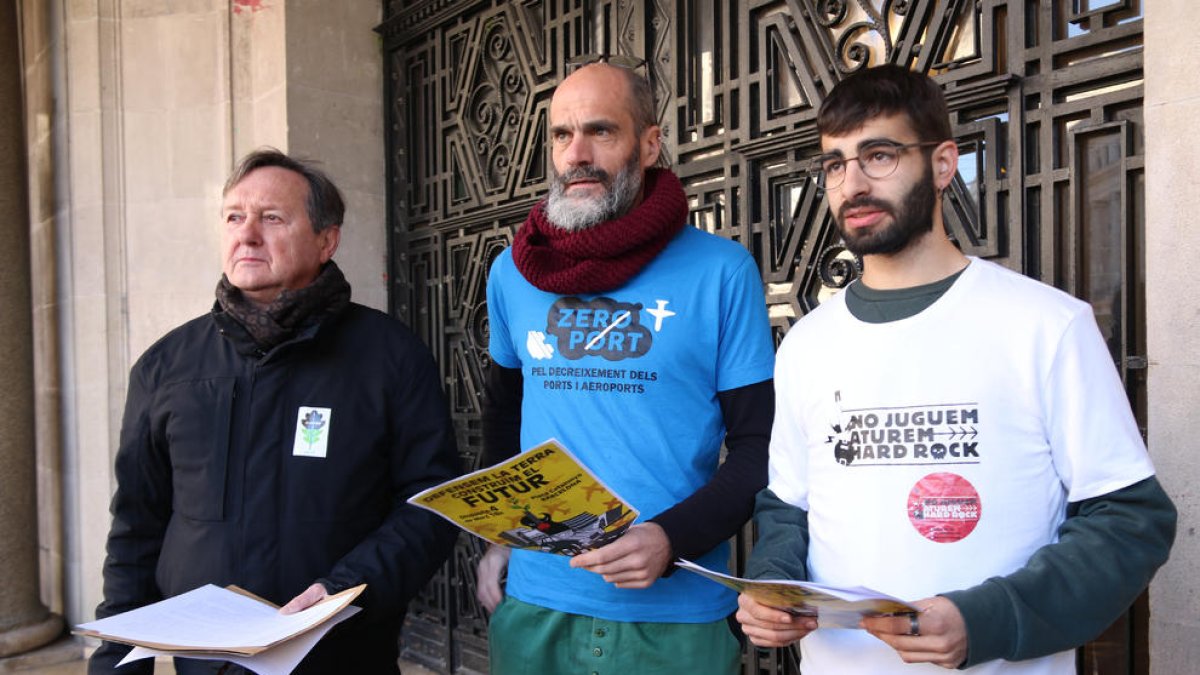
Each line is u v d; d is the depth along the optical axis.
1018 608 1.18
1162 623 1.78
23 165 4.54
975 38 2.32
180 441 1.84
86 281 4.58
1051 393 1.26
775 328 2.83
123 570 1.89
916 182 1.33
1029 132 2.22
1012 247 2.23
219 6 4.48
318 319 1.87
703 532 1.66
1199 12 1.74
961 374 1.29
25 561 4.51
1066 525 1.26
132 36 4.57
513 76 3.85
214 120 4.54
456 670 4.06
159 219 4.57
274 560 1.79
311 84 4.34
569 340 1.84
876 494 1.32
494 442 2.12
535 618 1.85
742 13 2.89
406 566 1.79
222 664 1.70
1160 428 1.78
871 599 1.09
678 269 1.81
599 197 1.79
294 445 1.83
